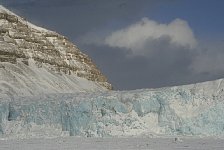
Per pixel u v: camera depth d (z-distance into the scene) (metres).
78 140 100.62
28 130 111.19
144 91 111.56
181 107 105.25
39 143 96.25
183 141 96.00
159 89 111.50
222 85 106.44
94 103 109.19
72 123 109.19
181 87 108.88
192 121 103.19
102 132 105.88
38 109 113.12
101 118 107.44
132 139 100.38
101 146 89.94
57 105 112.00
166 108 105.62
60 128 110.44
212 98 104.44
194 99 105.38
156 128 105.12
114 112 107.62
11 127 112.62
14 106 115.06
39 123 112.31
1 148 87.62
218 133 101.50
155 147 87.75
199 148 85.31
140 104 106.88
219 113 102.06
